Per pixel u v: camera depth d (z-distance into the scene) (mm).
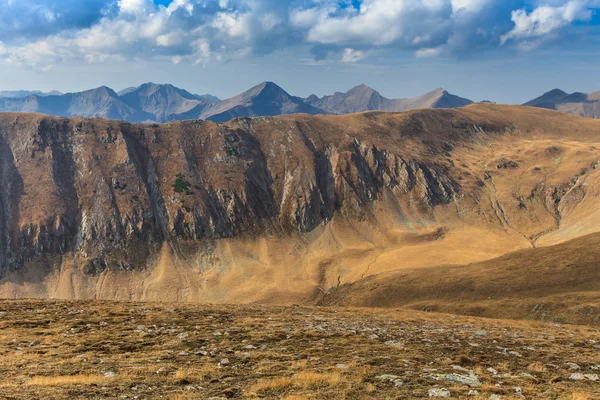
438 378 21672
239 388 19625
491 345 31984
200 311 47094
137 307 49594
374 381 20953
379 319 49062
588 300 79812
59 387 19094
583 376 22953
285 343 31016
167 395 18297
